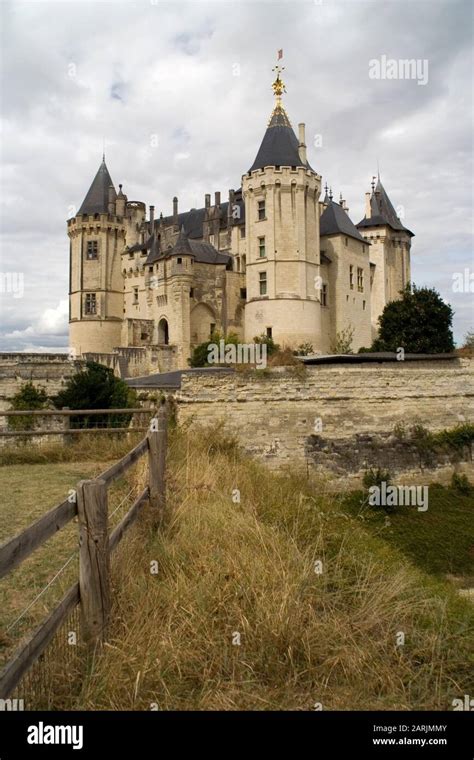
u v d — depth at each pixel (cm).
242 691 454
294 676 478
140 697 431
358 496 2092
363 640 539
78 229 7488
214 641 500
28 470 1277
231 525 736
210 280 6225
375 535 1195
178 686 453
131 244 7738
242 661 484
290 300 5203
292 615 529
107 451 1455
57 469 1290
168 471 967
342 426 2211
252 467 1406
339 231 5925
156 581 583
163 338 6475
